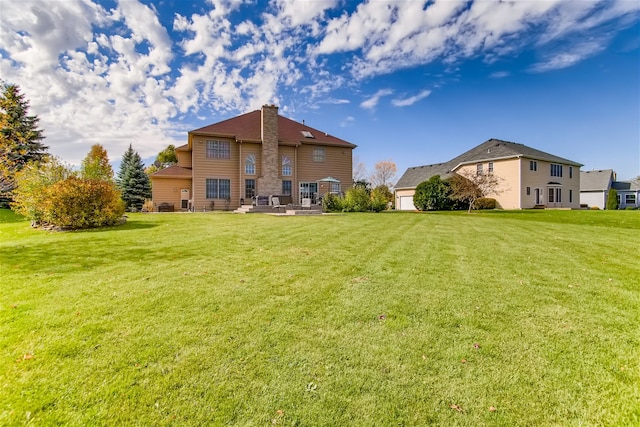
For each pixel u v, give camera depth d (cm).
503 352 262
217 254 600
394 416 192
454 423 188
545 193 2831
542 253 634
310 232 885
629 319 324
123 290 397
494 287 419
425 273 480
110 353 255
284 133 2366
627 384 221
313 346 269
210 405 200
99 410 195
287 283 428
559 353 261
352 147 2481
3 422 184
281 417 191
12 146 980
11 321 308
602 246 718
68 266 511
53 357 249
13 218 1730
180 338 279
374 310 342
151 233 861
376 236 827
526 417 192
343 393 212
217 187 2114
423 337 285
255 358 251
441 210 2581
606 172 3897
